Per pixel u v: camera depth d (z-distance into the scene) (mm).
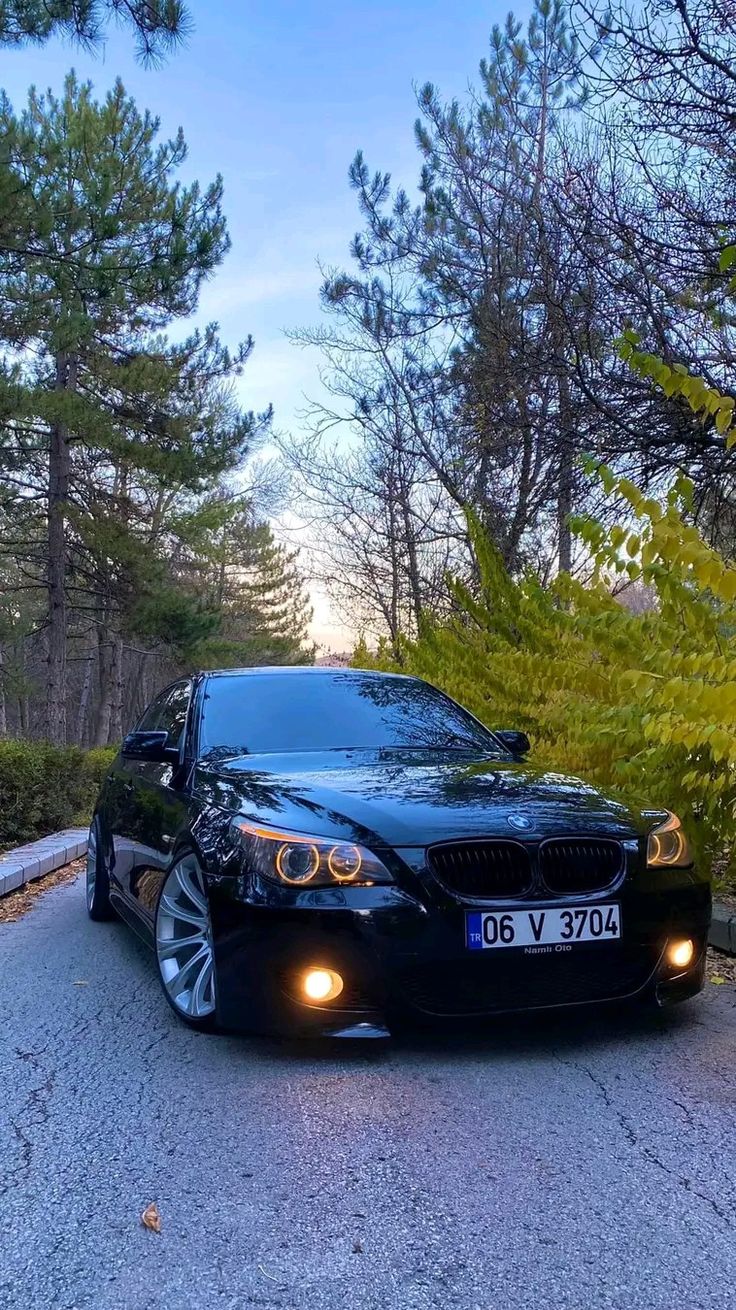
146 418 20781
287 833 3260
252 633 46062
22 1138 2818
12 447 20250
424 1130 2785
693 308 7312
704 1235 2248
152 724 5816
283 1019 3133
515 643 7781
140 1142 2768
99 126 17828
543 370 8625
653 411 7750
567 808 3525
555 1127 2799
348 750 4391
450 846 3211
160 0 7379
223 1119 2895
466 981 3123
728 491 8156
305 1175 2543
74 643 37219
